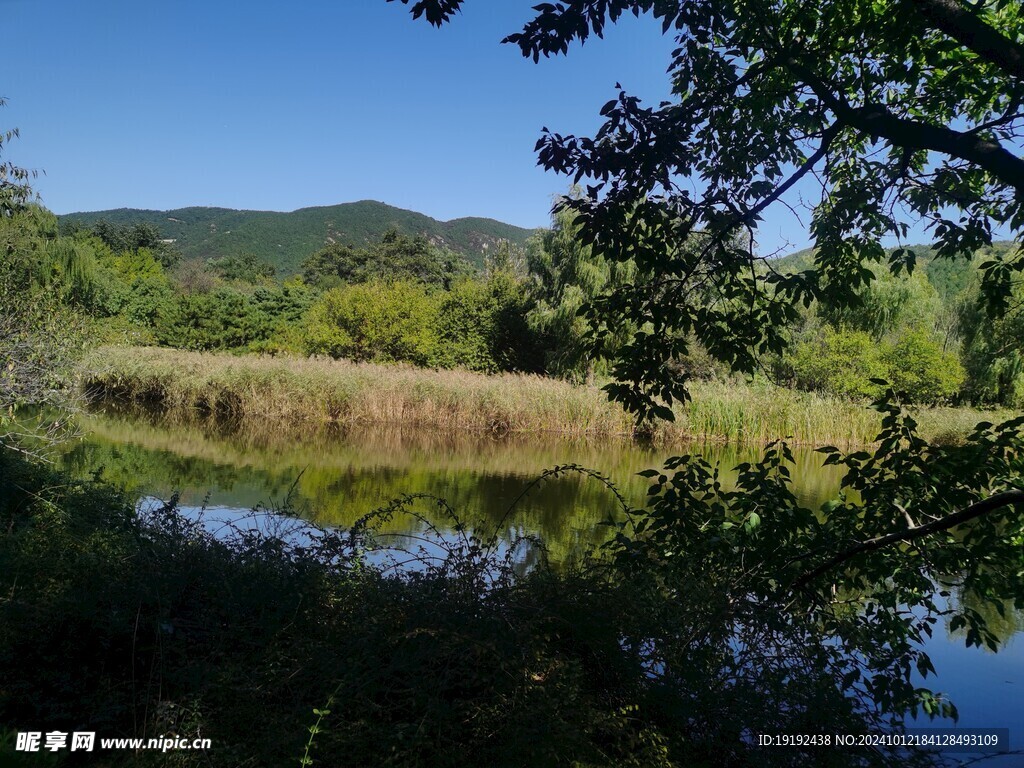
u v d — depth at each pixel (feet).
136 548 12.27
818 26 13.33
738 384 72.49
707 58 13.47
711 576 12.28
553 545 24.64
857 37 12.72
